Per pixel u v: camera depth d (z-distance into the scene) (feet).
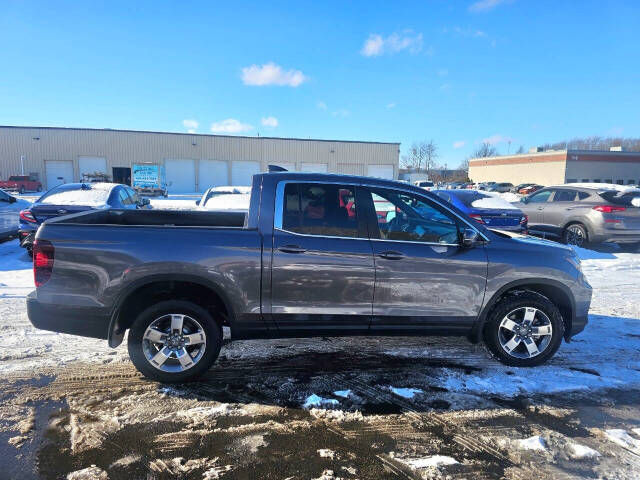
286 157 146.10
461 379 12.38
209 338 11.55
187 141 138.51
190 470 8.35
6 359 13.08
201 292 11.93
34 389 11.33
